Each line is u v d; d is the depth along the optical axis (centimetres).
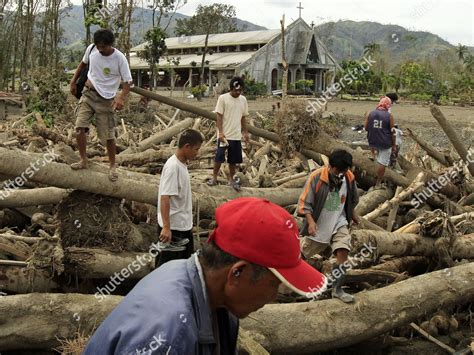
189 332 172
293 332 508
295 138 807
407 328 615
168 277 185
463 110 3794
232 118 759
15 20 4159
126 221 641
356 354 579
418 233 685
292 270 184
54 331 480
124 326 173
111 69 628
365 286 654
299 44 5250
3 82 4153
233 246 182
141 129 1487
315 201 549
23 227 729
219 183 852
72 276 563
